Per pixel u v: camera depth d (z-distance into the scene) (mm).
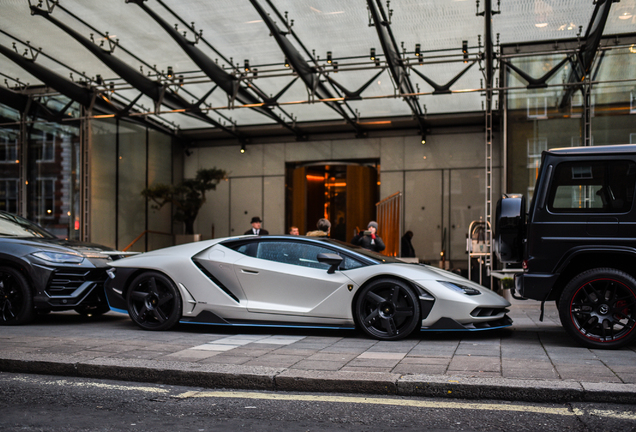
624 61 10266
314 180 17047
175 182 18844
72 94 13242
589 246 4445
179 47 11734
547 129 10602
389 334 4836
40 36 11352
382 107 15477
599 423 2643
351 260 5172
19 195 14969
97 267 6199
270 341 4785
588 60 10195
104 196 15352
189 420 2746
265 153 18609
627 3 9156
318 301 5074
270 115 15844
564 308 4508
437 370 3496
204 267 5461
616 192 4457
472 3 9547
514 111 10773
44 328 5680
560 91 10602
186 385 3482
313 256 5273
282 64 12328
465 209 16656
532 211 4660
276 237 5480
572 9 9531
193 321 5410
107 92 13711
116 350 4195
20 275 5887
